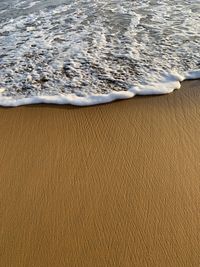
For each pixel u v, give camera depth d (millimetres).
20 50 6469
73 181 3459
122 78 5270
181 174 3426
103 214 3076
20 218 3100
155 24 7047
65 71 5609
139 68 5492
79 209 3145
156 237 2830
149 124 4188
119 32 6820
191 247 2734
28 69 5773
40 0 9344
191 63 5504
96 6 8422
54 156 3816
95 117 4434
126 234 2875
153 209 3082
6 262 2736
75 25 7402
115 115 4434
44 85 5285
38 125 4371
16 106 4789
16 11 8609
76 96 4914
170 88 4887
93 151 3842
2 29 7539
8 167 3701
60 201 3242
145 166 3564
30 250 2814
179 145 3799
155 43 6238
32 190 3389
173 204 3115
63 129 4258
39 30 7332
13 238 2922
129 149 3818
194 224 2918
